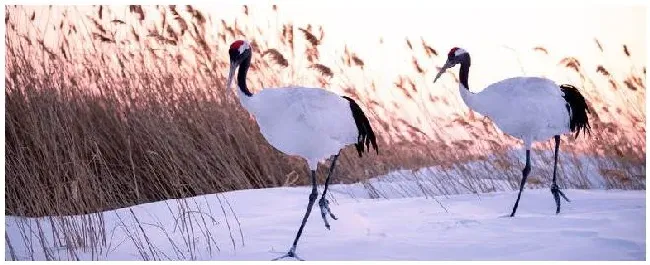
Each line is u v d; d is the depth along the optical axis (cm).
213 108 1268
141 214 1023
